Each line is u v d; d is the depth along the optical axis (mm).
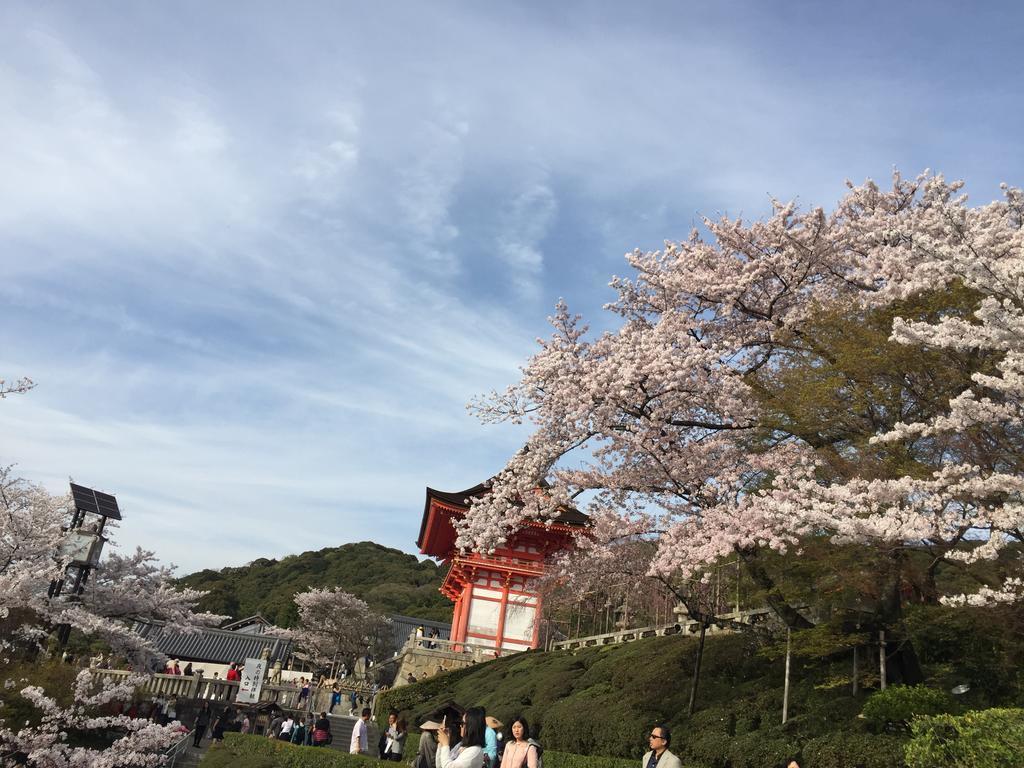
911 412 13852
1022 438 12266
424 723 9352
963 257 10289
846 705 13695
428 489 36125
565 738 17500
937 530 11055
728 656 17328
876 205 18469
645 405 15469
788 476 13430
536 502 16438
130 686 16141
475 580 36125
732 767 13391
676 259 18266
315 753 16969
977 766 8711
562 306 17719
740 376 16031
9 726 15094
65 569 18844
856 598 13859
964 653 14938
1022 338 9805
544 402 16391
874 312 14664
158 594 20344
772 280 17891
